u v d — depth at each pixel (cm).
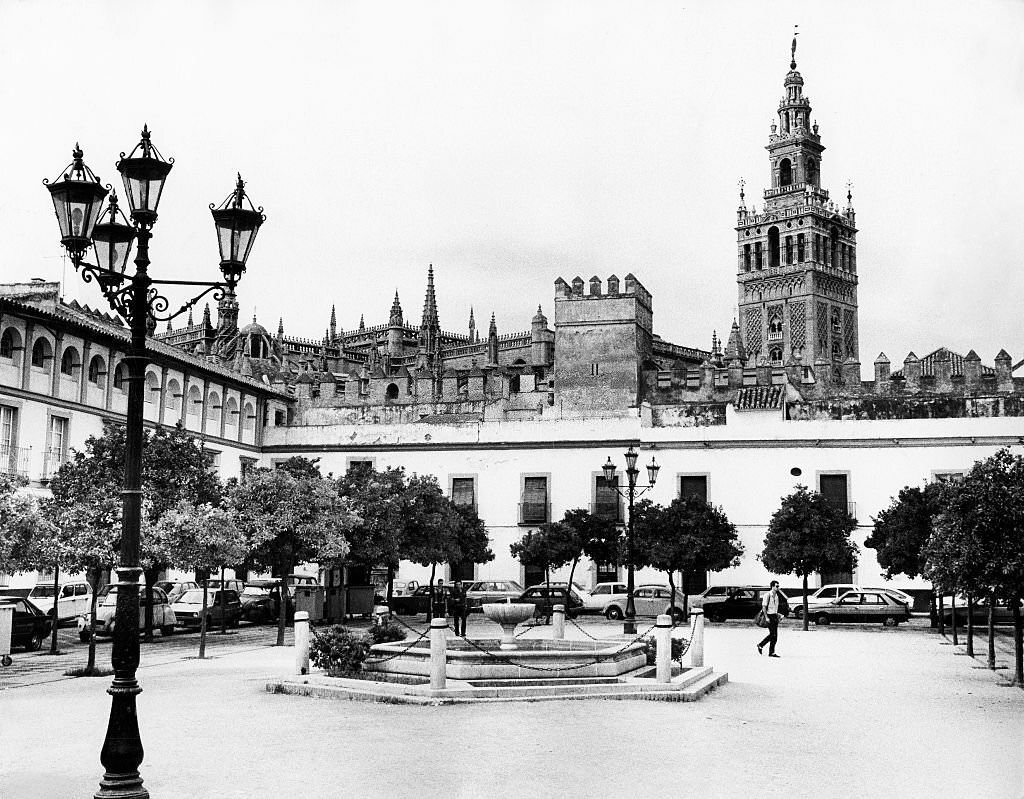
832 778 1357
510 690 1992
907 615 4641
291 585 4681
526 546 5241
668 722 1756
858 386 6266
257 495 3578
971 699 2136
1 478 2762
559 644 2477
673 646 2503
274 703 1944
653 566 4753
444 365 11050
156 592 3809
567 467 6031
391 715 1789
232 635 3862
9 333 4350
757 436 5753
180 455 3575
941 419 5578
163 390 5425
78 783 1302
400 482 4950
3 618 2784
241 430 6281
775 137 15438
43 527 2684
